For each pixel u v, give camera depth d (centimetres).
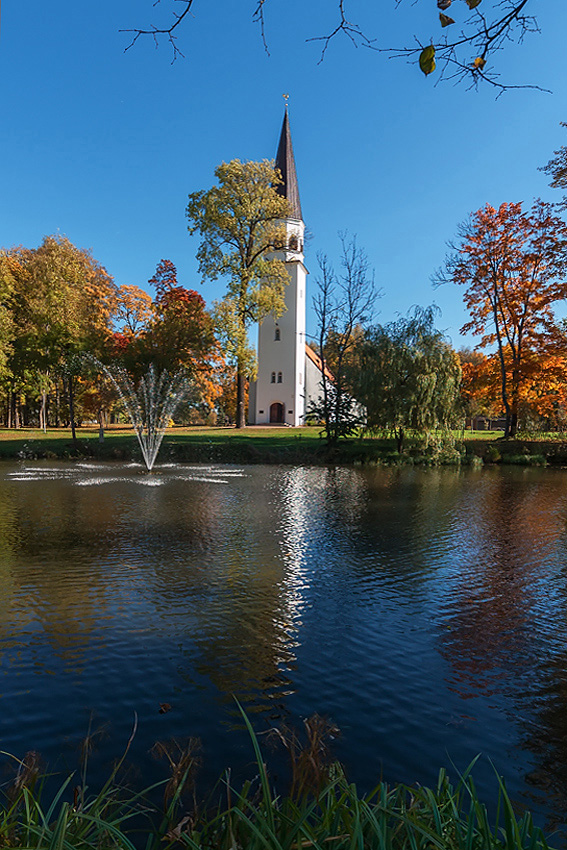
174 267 4650
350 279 3198
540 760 392
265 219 4334
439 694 488
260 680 510
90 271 4616
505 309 3594
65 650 569
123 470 2433
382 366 2930
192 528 1170
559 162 2883
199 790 345
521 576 855
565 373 3344
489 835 192
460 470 2705
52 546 999
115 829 204
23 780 258
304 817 201
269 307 4350
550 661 561
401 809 214
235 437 3569
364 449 3155
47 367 3631
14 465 2622
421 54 253
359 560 938
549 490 1923
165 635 610
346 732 423
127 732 417
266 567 884
